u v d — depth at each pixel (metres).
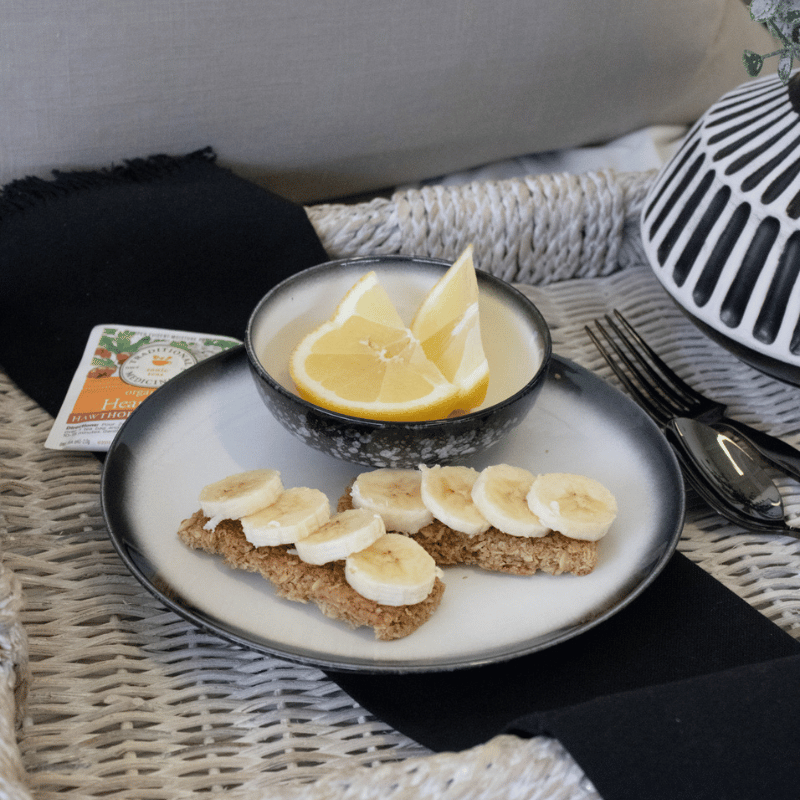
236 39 0.60
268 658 0.43
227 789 0.39
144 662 0.42
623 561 0.44
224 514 0.43
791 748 0.35
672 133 0.79
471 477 0.45
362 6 0.61
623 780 0.34
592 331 0.58
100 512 0.47
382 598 0.40
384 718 0.39
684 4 0.69
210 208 0.58
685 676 0.41
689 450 0.49
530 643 0.40
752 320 0.50
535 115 0.72
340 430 0.44
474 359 0.48
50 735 0.39
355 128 0.66
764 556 0.47
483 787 0.35
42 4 0.55
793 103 0.49
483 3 0.64
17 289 0.56
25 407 0.52
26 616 0.43
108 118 0.60
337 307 0.51
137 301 0.57
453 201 0.60
